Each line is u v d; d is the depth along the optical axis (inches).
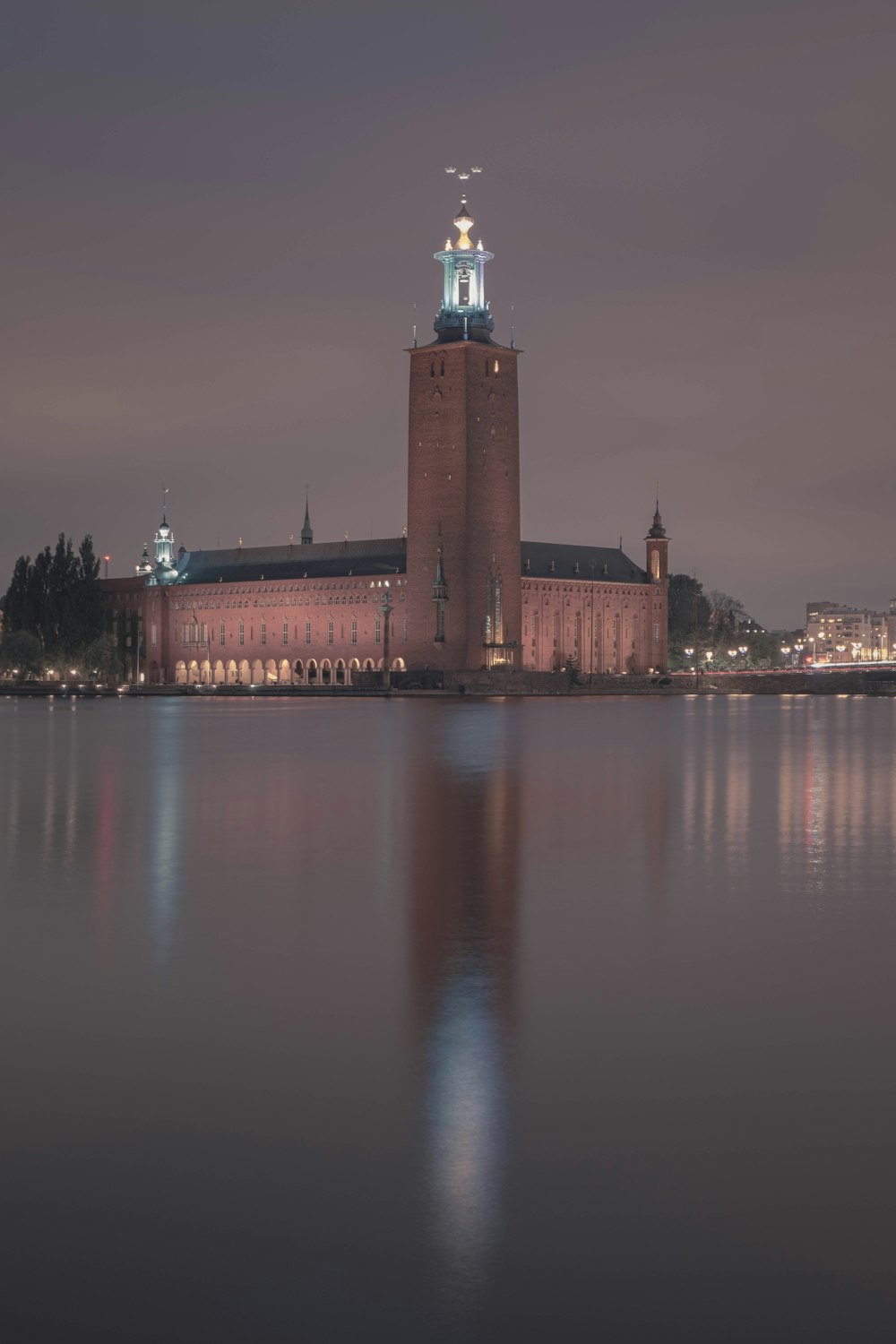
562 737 2819.9
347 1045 477.4
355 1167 371.6
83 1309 305.0
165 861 935.0
